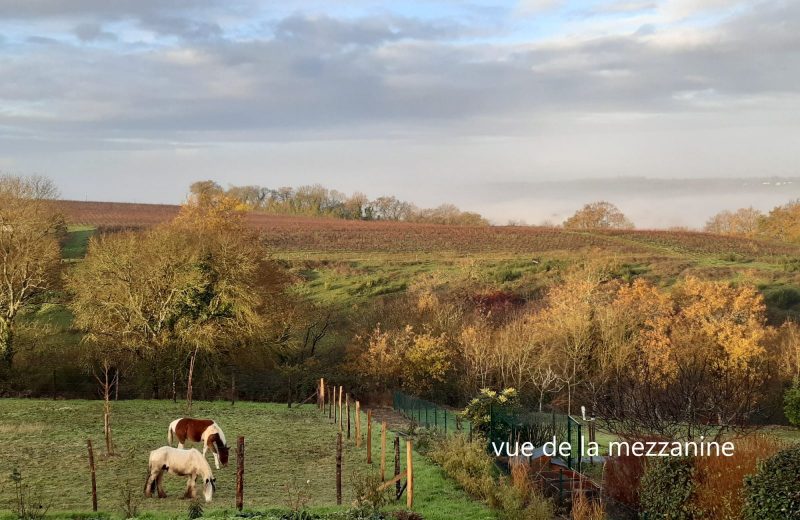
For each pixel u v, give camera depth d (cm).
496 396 2847
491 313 5912
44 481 2106
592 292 5600
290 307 5569
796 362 4741
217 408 3762
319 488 2106
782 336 5344
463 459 2219
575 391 4581
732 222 17600
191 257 4850
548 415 2655
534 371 4922
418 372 4981
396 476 1894
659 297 5603
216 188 13188
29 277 4956
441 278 8094
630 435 2089
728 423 2042
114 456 2444
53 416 3247
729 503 1586
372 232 13038
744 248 11219
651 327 5284
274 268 5897
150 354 4731
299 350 5634
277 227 13538
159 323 4775
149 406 3716
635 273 8612
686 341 4781
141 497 1967
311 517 1669
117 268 4834
